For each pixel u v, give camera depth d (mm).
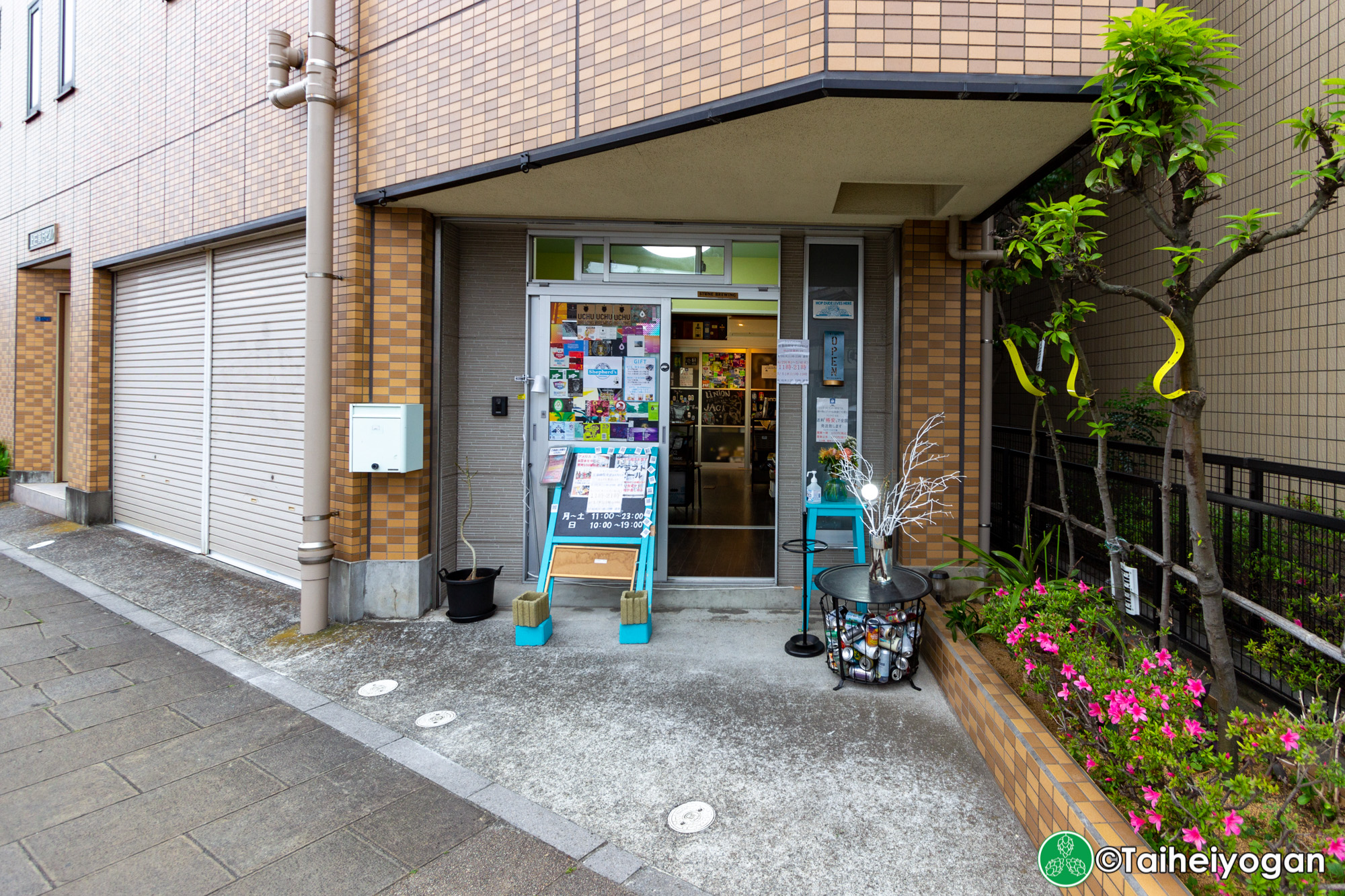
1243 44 4602
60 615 4961
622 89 3531
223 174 5855
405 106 4461
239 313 6164
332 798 2723
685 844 2447
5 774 2877
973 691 3166
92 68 7594
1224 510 3514
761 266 5242
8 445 9508
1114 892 1905
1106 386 6293
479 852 2400
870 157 3689
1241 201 4664
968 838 2480
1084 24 2951
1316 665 2773
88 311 7902
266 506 5945
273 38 4863
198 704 3555
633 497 4945
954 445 4758
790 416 5176
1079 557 4828
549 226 5145
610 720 3383
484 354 5297
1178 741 2023
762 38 3072
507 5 3963
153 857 2355
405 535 4867
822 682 3826
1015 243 2775
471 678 3877
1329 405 3998
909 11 2914
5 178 9414
